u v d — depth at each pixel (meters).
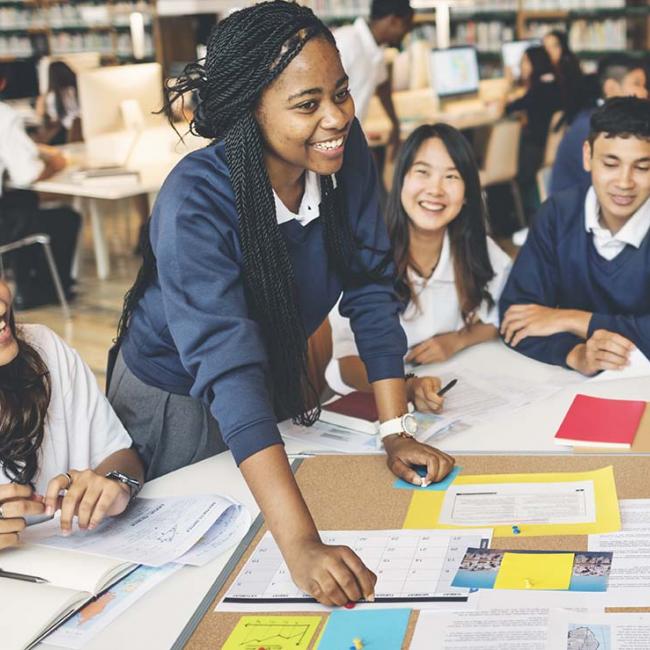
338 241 1.69
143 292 1.79
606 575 1.28
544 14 8.59
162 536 1.47
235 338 1.40
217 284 1.45
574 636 1.16
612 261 2.31
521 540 1.38
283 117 1.37
